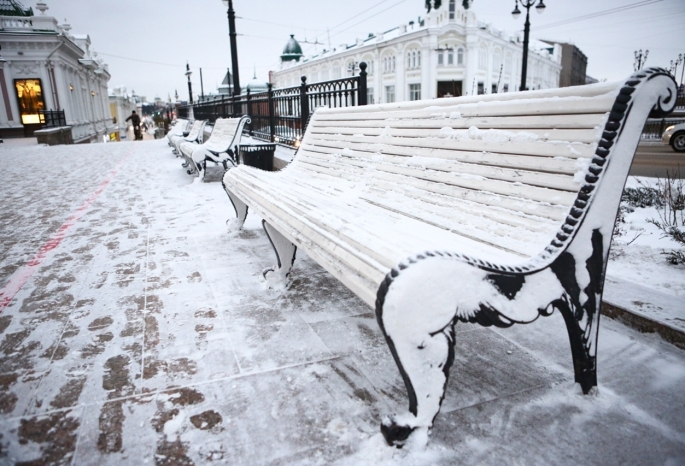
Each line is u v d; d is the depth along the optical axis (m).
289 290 3.03
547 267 1.63
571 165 1.67
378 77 59.56
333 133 3.72
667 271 3.27
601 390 1.92
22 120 31.91
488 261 1.54
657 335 2.29
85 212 5.51
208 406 1.83
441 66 53.50
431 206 2.33
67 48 34.50
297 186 3.26
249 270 3.41
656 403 1.83
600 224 1.67
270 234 2.93
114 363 2.14
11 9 37.00
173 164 10.90
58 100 32.34
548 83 76.06
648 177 9.08
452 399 1.87
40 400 1.86
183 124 15.02
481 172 2.08
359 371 2.07
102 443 1.62
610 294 2.60
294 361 2.16
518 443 1.61
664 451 1.57
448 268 1.45
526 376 2.04
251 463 1.53
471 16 52.47
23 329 2.49
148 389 1.94
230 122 7.46
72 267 3.50
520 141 1.89
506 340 2.38
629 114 1.54
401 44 55.53
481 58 55.22
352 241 1.82
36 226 4.83
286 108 8.81
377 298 1.44
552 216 1.72
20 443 1.62
